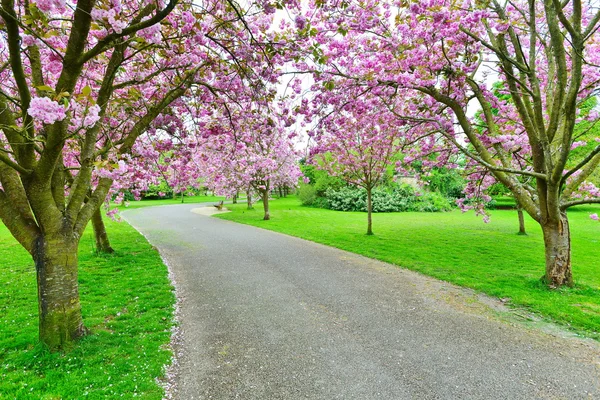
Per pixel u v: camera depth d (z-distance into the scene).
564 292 6.02
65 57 3.40
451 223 17.59
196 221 19.55
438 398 3.22
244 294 6.38
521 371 3.67
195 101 6.86
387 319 5.14
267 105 6.38
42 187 3.89
